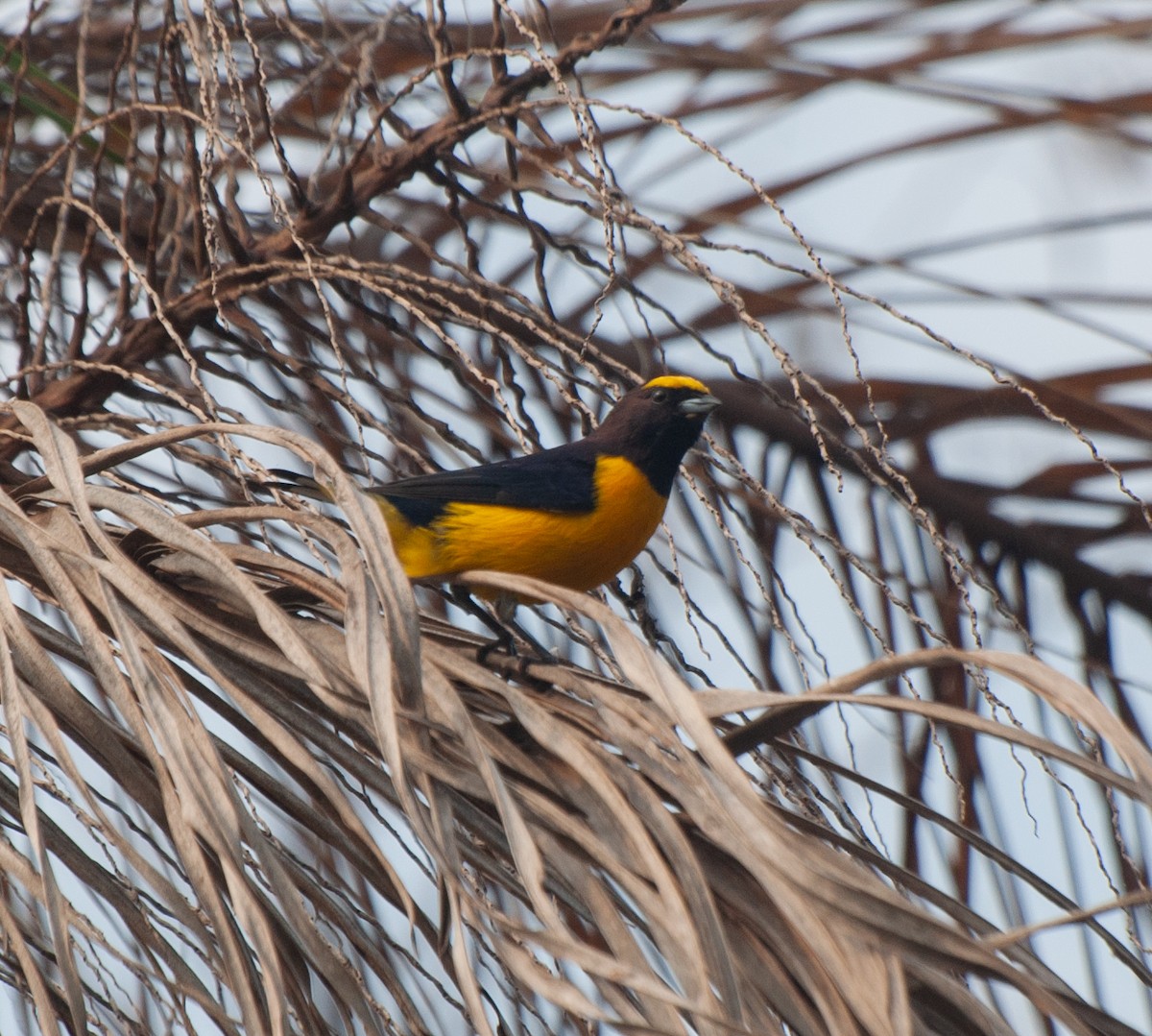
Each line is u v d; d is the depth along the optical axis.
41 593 6.22
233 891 4.53
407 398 8.07
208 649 5.55
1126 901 4.08
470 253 8.27
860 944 4.25
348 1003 4.67
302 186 9.27
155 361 8.87
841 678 4.62
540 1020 5.15
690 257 6.91
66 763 4.75
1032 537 10.40
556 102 7.78
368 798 5.35
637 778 4.71
